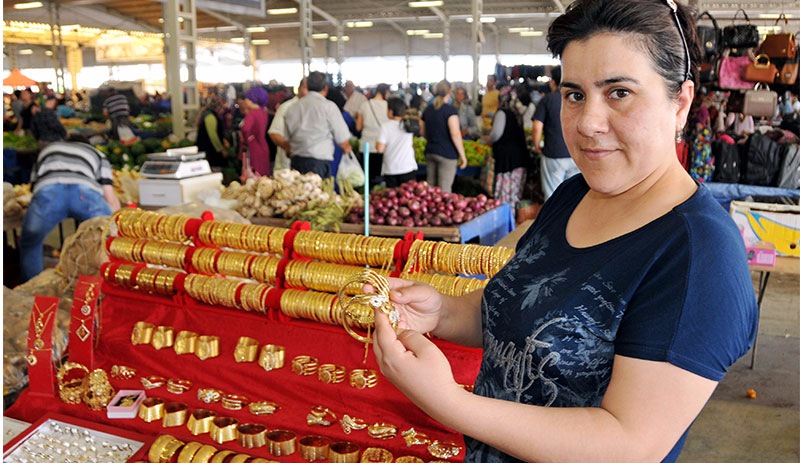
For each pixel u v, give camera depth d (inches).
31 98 415.8
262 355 80.6
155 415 79.4
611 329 35.4
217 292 84.7
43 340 84.7
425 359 34.8
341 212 171.3
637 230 36.3
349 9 964.0
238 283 84.7
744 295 32.8
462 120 443.2
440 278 78.7
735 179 272.2
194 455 71.4
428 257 79.7
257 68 1402.6
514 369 39.8
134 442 76.9
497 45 1266.0
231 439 75.4
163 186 172.6
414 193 173.2
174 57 414.9
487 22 1134.4
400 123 256.2
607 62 33.8
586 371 36.9
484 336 44.7
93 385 81.7
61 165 179.6
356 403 76.0
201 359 83.2
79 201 181.8
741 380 154.4
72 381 85.7
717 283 32.4
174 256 89.3
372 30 1326.3
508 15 951.0
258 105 273.1
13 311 103.4
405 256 81.0
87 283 88.9
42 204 178.7
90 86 1296.8
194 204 125.0
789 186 265.9
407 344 36.5
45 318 85.4
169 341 87.4
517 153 285.4
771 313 199.6
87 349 87.2
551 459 33.1
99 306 94.7
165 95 646.5
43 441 77.2
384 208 168.4
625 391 33.1
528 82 524.7
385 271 81.0
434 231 158.6
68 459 74.0
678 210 35.3
